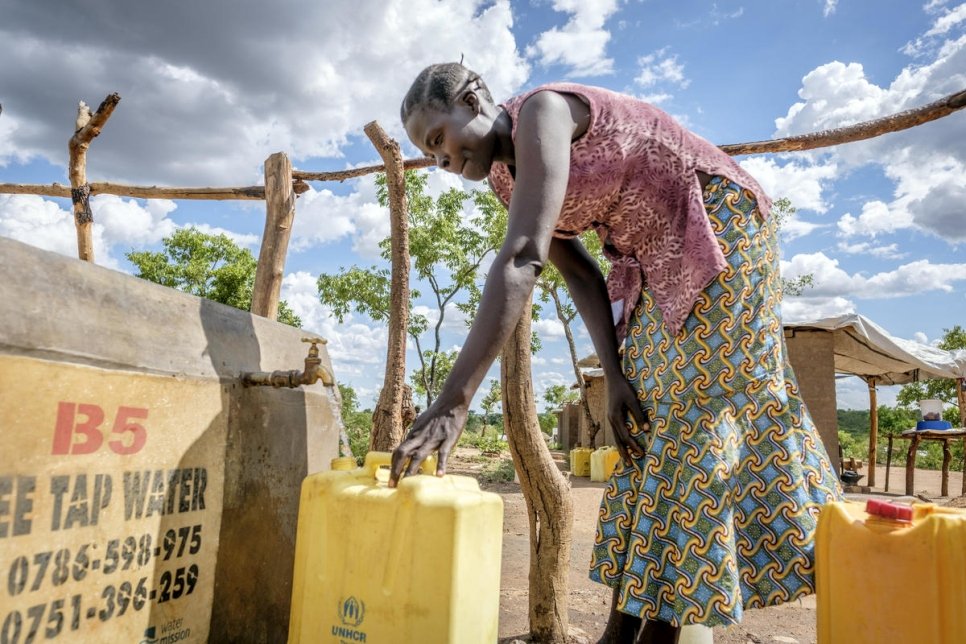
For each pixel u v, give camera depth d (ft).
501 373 9.73
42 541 4.66
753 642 10.01
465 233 65.87
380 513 5.11
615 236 6.84
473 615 5.05
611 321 7.41
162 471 5.83
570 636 10.10
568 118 6.04
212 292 84.89
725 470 5.65
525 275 5.47
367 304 67.10
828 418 39.91
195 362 6.38
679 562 5.61
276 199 16.06
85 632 4.99
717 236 6.08
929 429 39.01
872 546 5.16
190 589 6.15
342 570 5.21
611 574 6.36
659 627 5.82
